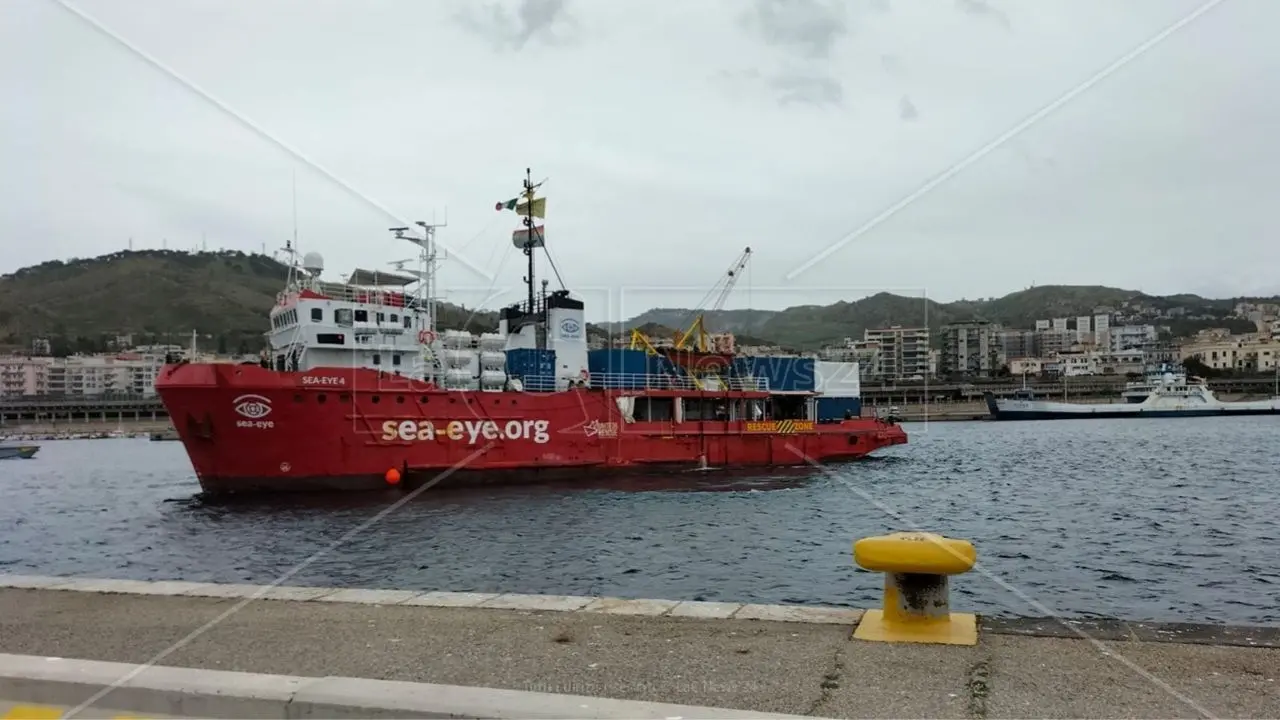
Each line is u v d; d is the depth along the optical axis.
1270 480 49.50
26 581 12.53
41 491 53.62
